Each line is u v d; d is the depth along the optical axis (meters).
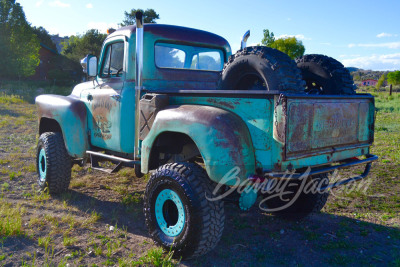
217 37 5.43
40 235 3.95
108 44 4.99
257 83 3.89
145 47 4.56
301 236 4.21
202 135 3.29
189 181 3.34
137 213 4.73
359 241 4.05
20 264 3.32
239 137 3.21
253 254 3.70
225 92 3.43
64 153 5.31
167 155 4.30
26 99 21.33
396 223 4.58
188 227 3.30
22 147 8.95
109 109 4.71
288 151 3.10
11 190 5.59
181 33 4.90
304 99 3.24
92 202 5.03
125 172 6.78
